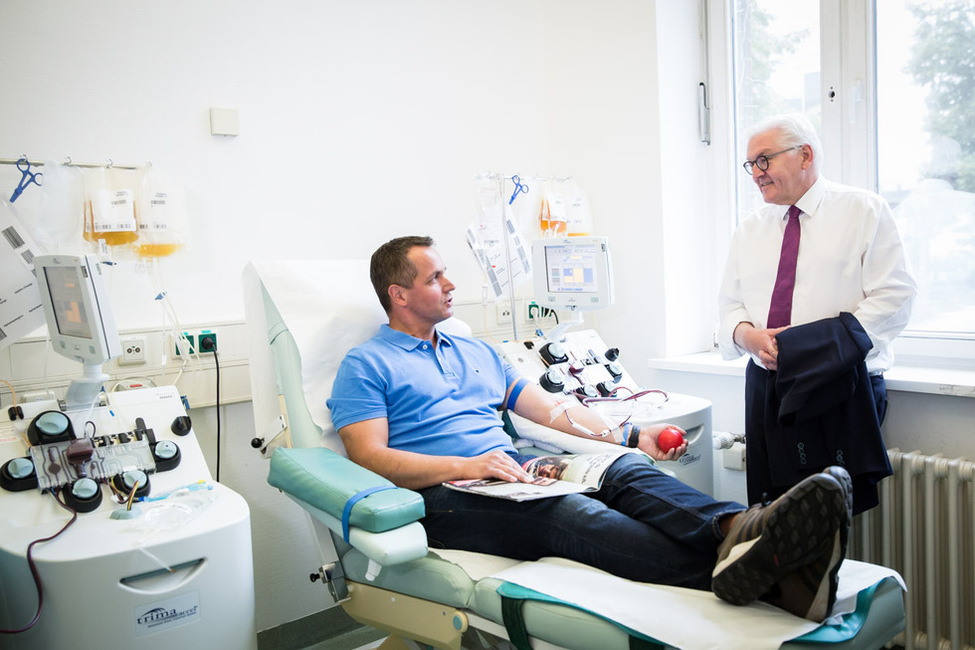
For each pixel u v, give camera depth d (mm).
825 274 1852
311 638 2312
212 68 2162
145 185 1899
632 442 1786
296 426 1758
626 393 2246
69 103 1938
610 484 1488
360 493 1354
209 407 2150
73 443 1503
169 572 1297
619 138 2742
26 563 1215
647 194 2658
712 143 2740
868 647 1138
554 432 1867
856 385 1791
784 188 1882
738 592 1117
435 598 1373
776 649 995
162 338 2043
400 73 2568
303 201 2346
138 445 1577
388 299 1884
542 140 3010
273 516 2266
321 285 1914
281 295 1850
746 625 1063
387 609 1479
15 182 1814
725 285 2117
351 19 2441
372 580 1501
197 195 2143
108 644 1221
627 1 2660
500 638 1392
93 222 1818
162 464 1558
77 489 1405
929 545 1882
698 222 2764
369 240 2502
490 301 2805
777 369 1778
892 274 1774
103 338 1455
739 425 2461
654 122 2607
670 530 1306
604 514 1374
